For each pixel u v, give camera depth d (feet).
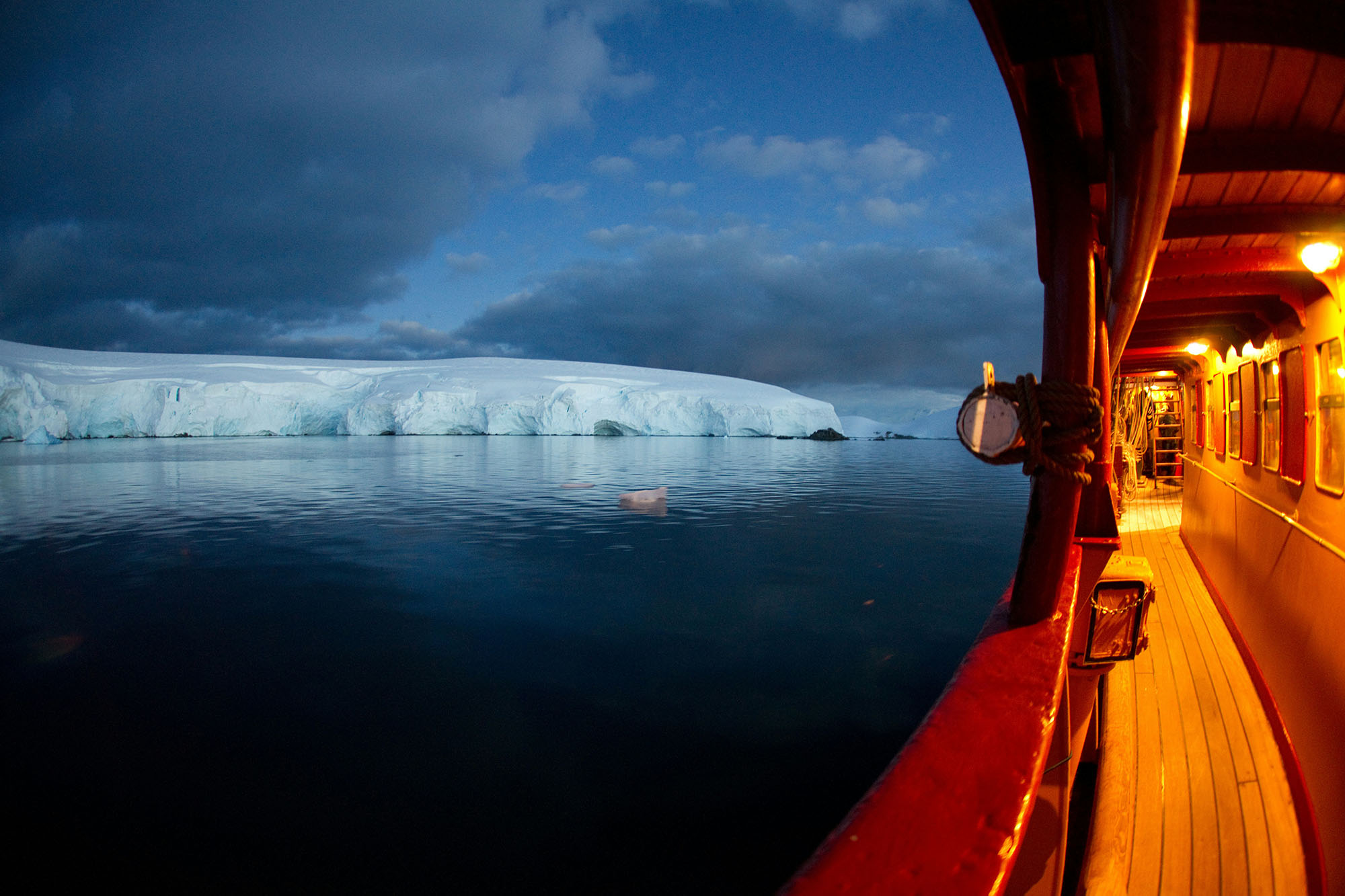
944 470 114.42
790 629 28.76
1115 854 8.43
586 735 18.89
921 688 22.35
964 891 2.55
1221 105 6.41
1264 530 14.30
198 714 20.38
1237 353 16.89
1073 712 9.04
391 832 14.56
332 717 20.12
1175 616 17.12
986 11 4.85
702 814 15.15
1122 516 31.78
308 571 39.01
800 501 71.15
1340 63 5.61
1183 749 10.91
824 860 2.79
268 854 13.84
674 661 24.82
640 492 70.64
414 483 83.41
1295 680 11.09
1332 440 10.55
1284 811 9.45
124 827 14.75
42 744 18.49
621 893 12.73
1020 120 5.48
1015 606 5.62
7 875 13.20
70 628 28.91
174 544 46.68
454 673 23.70
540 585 35.99
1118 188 4.25
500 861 13.65
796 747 18.24
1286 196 8.02
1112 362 7.03
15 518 57.31
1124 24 3.51
